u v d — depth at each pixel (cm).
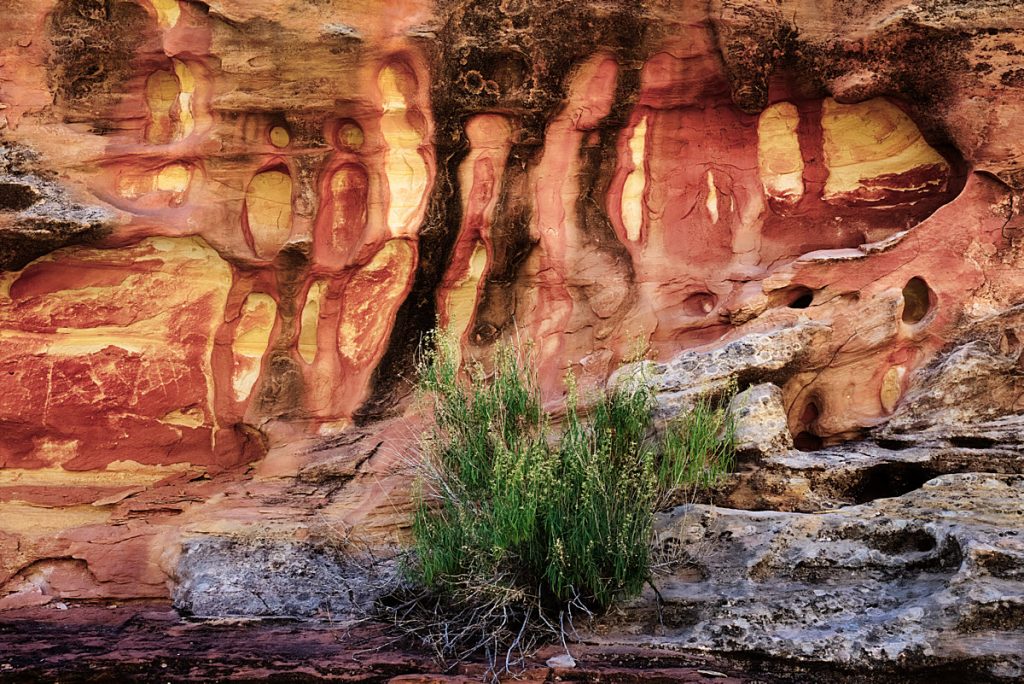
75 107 580
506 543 480
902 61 564
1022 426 513
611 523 485
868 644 431
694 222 603
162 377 588
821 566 477
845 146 595
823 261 570
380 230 587
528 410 539
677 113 600
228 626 496
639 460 507
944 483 489
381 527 554
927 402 536
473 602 482
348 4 572
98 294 579
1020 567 438
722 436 526
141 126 584
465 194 588
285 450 586
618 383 550
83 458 585
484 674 436
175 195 583
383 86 582
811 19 571
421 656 457
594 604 481
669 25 579
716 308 589
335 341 596
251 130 580
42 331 577
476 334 601
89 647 470
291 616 504
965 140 560
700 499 527
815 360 559
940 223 564
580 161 595
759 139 599
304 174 583
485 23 576
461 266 597
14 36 574
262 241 587
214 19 571
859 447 538
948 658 421
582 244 596
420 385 557
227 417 595
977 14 557
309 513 560
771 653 440
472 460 516
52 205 557
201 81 580
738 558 489
